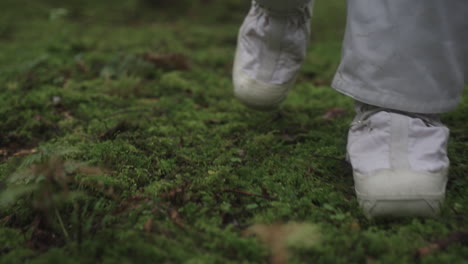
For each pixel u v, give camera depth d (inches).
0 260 40.1
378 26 44.5
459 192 51.1
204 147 65.2
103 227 43.6
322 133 70.6
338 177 56.9
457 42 43.4
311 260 39.6
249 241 41.7
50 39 137.9
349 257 39.8
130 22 178.5
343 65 49.5
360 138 48.8
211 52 128.3
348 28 48.6
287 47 61.7
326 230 43.8
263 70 62.8
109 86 93.7
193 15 192.9
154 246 40.9
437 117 49.4
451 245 40.2
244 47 64.0
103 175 54.3
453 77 44.5
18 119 77.2
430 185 43.1
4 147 69.0
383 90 46.0
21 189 44.3
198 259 39.3
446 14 42.1
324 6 215.5
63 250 40.4
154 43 136.5
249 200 50.6
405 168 43.9
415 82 44.5
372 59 45.6
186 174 56.4
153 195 50.7
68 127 74.0
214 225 44.9
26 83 95.5
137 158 59.8
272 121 76.9
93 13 186.9
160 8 199.2
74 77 102.5
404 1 42.7
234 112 82.0
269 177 55.9
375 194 44.2
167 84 97.8
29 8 186.1
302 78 109.4
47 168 42.6
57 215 43.9
